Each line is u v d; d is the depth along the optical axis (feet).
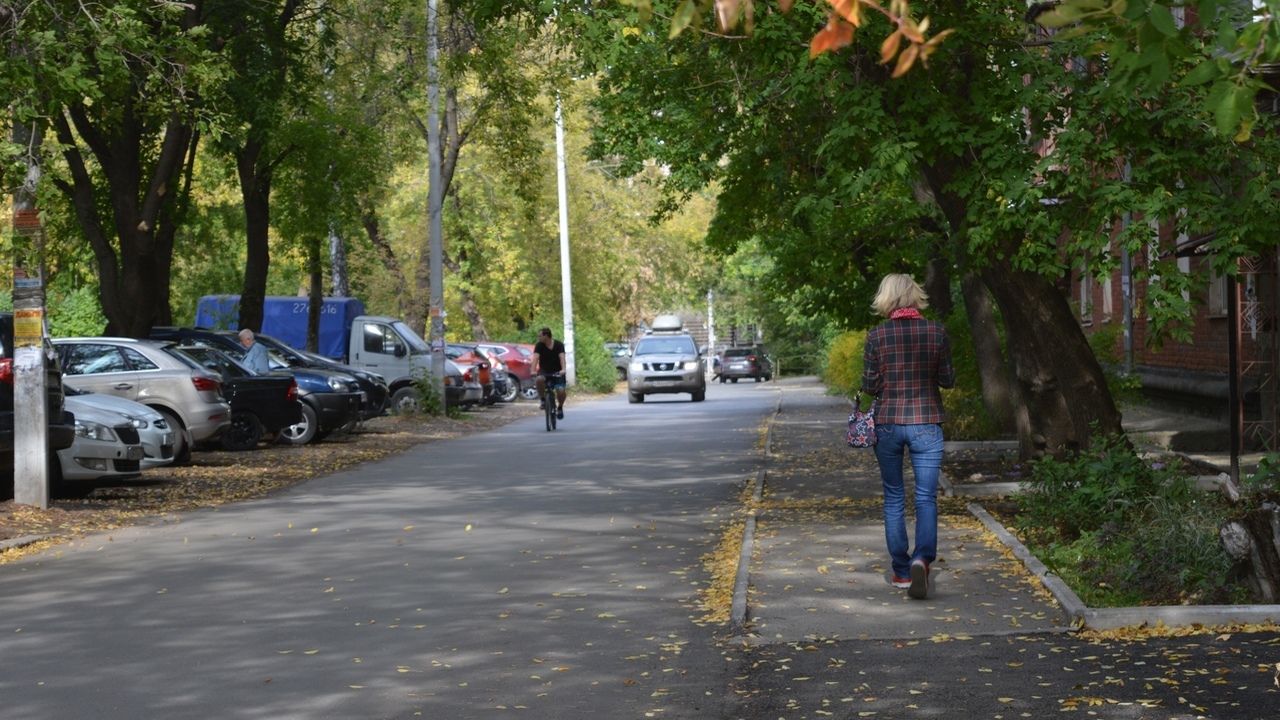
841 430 96.07
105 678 26.25
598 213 212.84
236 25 93.40
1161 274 42.78
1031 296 52.29
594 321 230.48
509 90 122.21
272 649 28.66
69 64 53.72
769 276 106.63
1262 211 42.01
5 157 52.01
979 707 22.52
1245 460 58.75
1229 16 13.39
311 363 104.22
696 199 240.32
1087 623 27.94
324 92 121.19
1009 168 44.19
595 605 33.04
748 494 56.29
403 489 62.49
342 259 169.68
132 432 60.54
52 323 155.43
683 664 26.58
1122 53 13.24
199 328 102.68
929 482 32.58
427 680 25.70
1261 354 63.62
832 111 50.34
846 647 27.45
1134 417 90.22
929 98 44.09
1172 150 43.65
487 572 38.32
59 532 48.55
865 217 86.99
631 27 48.52
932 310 81.76
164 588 36.58
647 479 64.85
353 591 35.58
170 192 98.63
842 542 41.06
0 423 54.03
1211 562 30.71
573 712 23.21
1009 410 76.59
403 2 112.88
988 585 33.42
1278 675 21.98
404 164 156.46
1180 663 24.81
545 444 90.22
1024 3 45.98
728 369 255.70
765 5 42.98
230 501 59.21
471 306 196.85
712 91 56.95
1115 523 37.86
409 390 124.77
